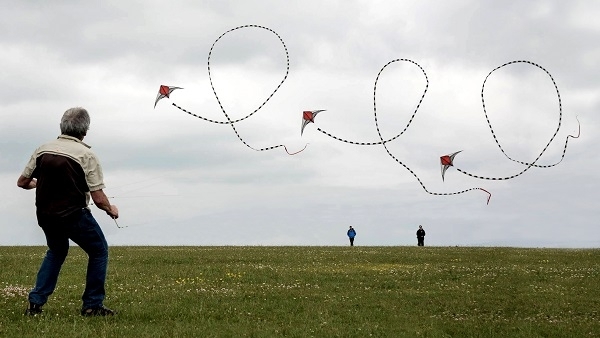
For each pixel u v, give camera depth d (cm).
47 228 1027
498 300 1448
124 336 895
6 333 893
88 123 1041
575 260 2756
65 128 1027
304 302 1334
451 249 3672
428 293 1555
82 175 1015
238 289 1576
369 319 1136
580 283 1850
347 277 1933
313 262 2530
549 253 3212
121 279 1777
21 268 1986
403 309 1277
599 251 3425
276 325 1036
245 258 2648
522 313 1272
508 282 1859
